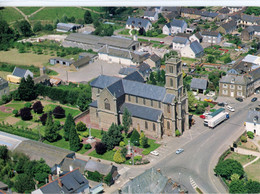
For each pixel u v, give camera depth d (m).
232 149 175.75
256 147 177.88
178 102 182.75
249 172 160.38
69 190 141.88
